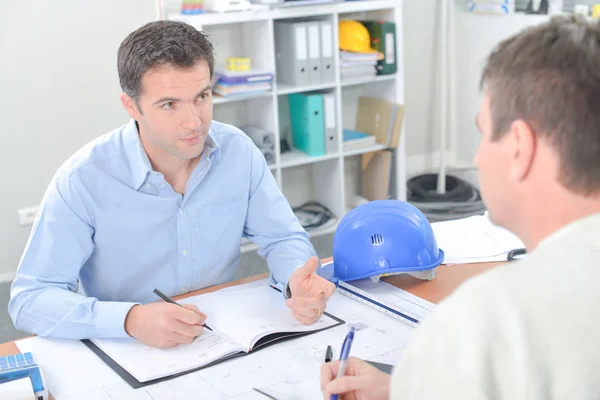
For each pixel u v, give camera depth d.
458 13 4.49
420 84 4.64
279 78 3.86
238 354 1.31
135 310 1.39
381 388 0.98
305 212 4.12
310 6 3.59
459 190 4.41
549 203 0.65
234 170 1.72
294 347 1.32
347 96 4.24
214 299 1.53
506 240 1.75
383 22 3.88
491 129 0.69
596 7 3.61
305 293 1.46
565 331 0.56
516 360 0.56
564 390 0.55
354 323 1.41
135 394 1.19
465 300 0.61
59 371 1.28
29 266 1.54
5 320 3.13
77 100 3.61
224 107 3.87
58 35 3.49
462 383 0.58
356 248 1.55
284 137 4.08
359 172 4.41
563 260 0.59
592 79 0.62
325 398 1.02
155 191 1.62
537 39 0.66
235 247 1.78
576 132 0.62
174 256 1.69
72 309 1.42
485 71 0.71
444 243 1.76
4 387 1.14
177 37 1.44
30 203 3.62
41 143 3.58
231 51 3.80
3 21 3.37
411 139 4.71
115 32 3.60
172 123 1.47
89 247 1.61
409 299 1.49
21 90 3.48
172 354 1.31
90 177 1.58
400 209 1.55
